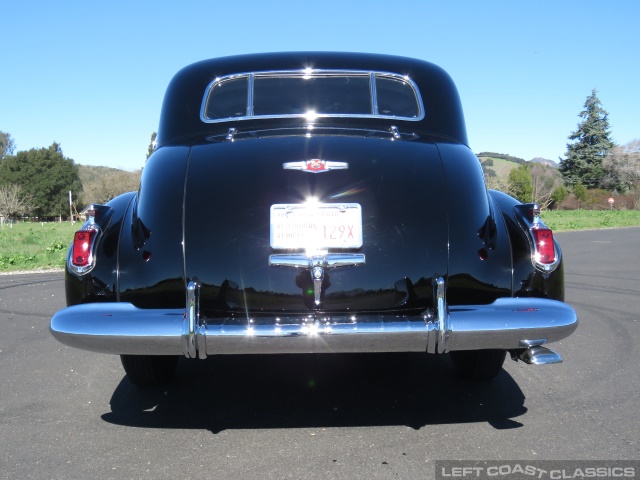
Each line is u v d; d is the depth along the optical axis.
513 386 3.74
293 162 2.83
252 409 3.36
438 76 3.53
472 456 2.72
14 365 4.25
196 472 2.58
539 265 2.85
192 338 2.57
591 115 68.75
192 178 2.86
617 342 4.88
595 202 58.62
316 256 2.69
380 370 4.09
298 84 3.43
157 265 2.74
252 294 2.69
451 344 2.62
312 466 2.63
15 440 2.94
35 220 70.94
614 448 2.79
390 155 2.91
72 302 2.85
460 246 2.77
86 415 3.28
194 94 3.43
